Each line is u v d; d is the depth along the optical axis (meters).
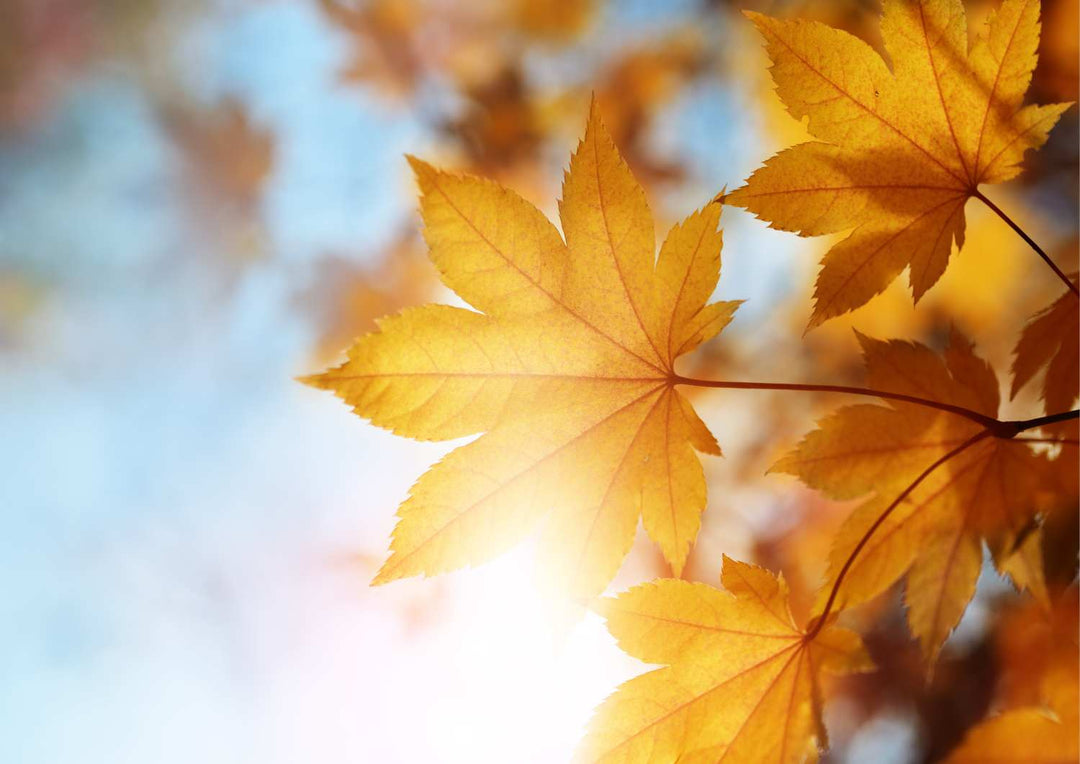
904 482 0.28
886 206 0.27
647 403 0.27
